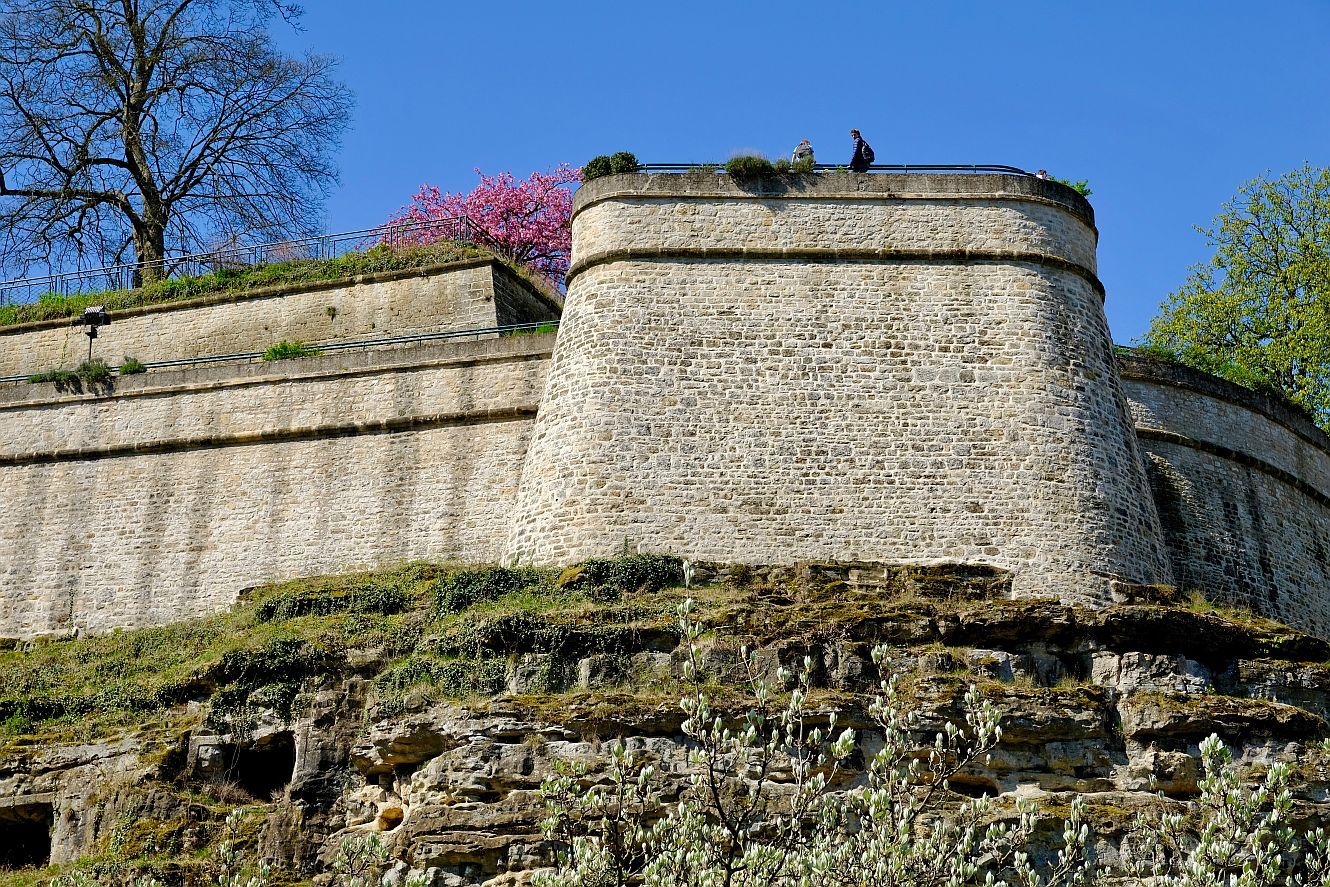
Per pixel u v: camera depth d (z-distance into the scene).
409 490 32.03
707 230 31.09
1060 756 24.36
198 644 29.09
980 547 28.23
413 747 24.88
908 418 29.33
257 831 24.95
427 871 21.80
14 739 26.84
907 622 25.78
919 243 30.92
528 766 23.77
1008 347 30.02
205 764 26.11
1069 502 28.70
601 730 23.92
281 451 33.06
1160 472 33.25
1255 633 26.56
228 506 32.84
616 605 26.42
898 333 30.11
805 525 28.47
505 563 29.59
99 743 26.55
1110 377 30.88
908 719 23.84
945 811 22.94
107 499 33.56
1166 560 30.20
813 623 25.52
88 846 25.31
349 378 33.34
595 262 31.08
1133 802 23.78
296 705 26.33
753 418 29.38
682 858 16.83
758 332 30.16
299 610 28.80
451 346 33.00
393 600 28.38
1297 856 23.66
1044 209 31.44
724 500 28.69
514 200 52.66
